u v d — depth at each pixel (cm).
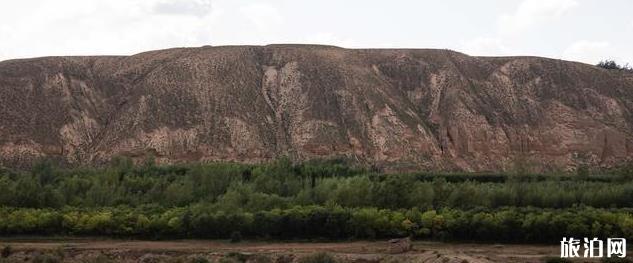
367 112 12669
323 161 10131
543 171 11888
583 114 13650
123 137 11531
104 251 5856
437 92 13762
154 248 5978
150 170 8638
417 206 6962
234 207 6775
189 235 6444
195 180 7756
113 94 12962
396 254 5709
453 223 6369
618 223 6169
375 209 6612
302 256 5553
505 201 7362
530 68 14638
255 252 5775
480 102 13500
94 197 7375
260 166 8525
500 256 5547
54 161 10219
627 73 15488
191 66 13138
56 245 6119
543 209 6950
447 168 11788
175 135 11662
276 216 6431
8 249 5750
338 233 6412
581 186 7906
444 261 5134
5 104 11800
